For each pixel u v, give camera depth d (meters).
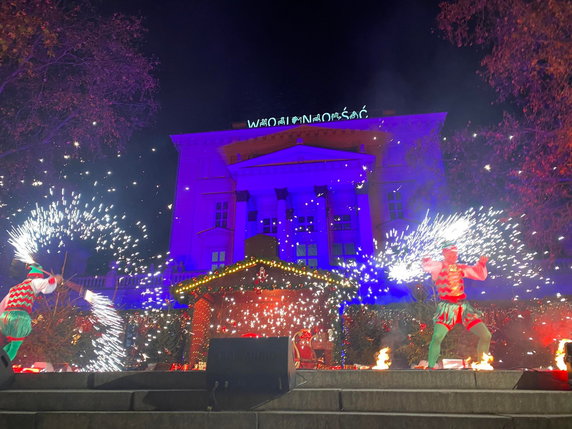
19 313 8.09
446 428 4.63
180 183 32.38
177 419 5.02
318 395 5.27
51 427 5.06
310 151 29.66
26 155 19.03
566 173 15.40
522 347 16.92
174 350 17.42
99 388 6.01
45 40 13.38
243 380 5.28
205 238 30.17
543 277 22.02
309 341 14.05
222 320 18.41
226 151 32.47
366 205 28.12
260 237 16.50
